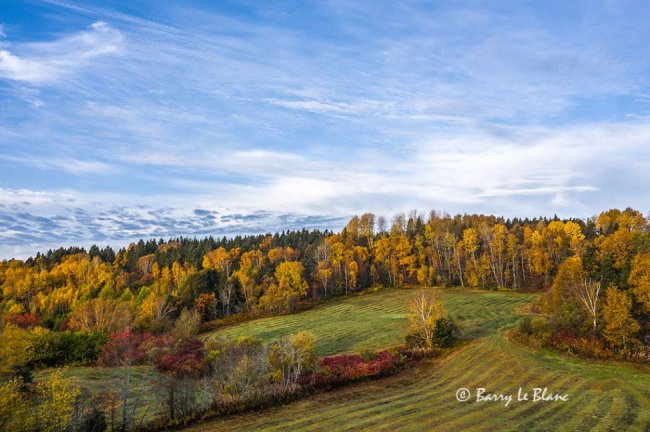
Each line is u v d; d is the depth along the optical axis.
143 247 199.25
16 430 31.77
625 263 73.00
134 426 38.03
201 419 39.31
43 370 62.16
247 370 45.97
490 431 32.47
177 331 83.12
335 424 35.94
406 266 141.25
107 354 62.84
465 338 67.56
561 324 62.53
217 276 124.06
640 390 42.03
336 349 70.69
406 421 35.72
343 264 137.88
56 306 118.31
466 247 137.00
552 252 132.62
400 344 67.69
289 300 111.94
